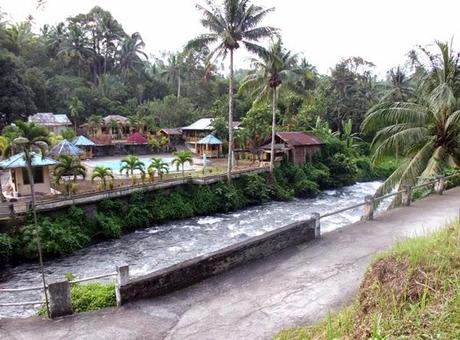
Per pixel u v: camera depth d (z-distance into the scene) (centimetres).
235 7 2477
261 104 3359
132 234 2112
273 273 807
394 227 1066
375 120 1623
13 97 3612
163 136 4803
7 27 4759
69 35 5562
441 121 1525
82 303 730
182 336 590
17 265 1677
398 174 1602
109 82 5650
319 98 4766
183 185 2550
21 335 624
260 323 609
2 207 1822
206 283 783
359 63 4959
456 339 283
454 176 1623
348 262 834
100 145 4262
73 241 1834
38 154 2231
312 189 3150
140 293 723
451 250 462
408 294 407
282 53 2898
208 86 6109
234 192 2664
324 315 612
